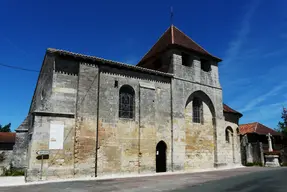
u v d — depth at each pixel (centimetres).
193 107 2327
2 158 2986
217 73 2541
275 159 2594
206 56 2464
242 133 2970
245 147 2827
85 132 1664
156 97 2048
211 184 1271
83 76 1731
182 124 2134
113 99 1825
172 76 2155
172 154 2028
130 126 1866
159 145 2061
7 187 1250
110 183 1352
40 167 1483
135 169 1825
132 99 1944
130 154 1825
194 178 1548
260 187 1152
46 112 1558
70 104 1655
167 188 1165
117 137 1789
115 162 1748
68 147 1588
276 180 1385
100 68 1817
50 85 1664
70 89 1675
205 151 2295
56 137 1559
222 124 2458
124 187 1208
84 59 1752
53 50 1647
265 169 2144
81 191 1106
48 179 1491
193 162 2183
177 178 1561
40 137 1512
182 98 2186
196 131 2267
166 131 2047
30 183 1374
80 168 1606
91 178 1580
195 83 2312
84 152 1638
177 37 2456
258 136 3064
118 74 1891
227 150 2544
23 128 2180
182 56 2416
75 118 1647
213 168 2305
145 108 1958
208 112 2409
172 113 2094
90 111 1711
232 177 1566
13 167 2097
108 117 1777
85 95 1712
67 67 1697
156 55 2381
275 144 3150
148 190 1115
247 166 2636
